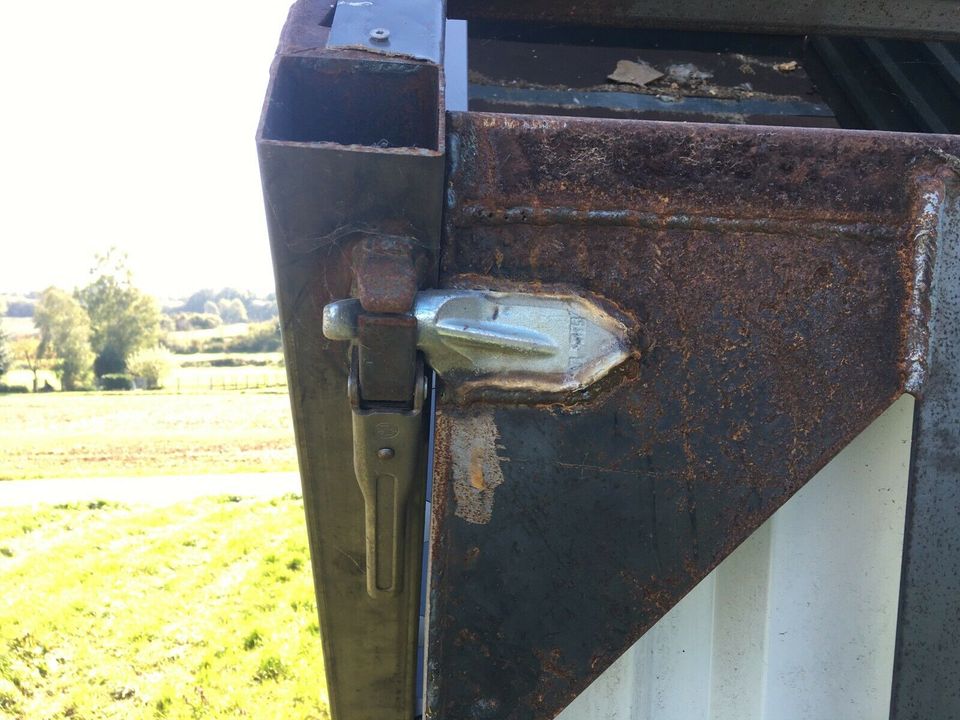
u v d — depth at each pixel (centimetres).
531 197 36
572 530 39
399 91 36
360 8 38
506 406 37
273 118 34
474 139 35
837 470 46
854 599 47
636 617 40
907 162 37
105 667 211
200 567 277
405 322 33
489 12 68
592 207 36
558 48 79
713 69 81
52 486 411
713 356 38
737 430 38
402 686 53
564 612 40
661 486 39
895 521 45
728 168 36
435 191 33
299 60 35
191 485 409
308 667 207
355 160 32
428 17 38
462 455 38
